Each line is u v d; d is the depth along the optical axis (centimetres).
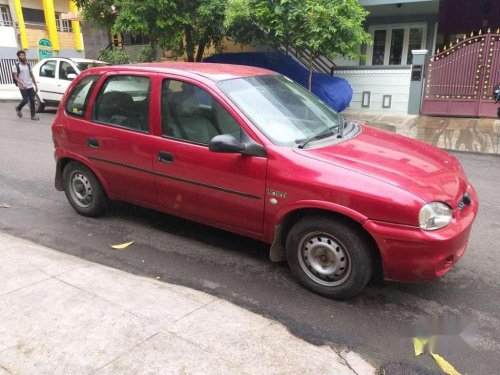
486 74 1235
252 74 451
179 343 280
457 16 1534
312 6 1067
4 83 2722
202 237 479
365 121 1248
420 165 364
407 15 1562
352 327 327
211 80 411
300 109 432
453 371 282
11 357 264
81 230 496
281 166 361
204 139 405
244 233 403
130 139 450
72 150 506
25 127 1170
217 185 397
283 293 372
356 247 340
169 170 427
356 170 341
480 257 439
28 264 379
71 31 3064
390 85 1359
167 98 430
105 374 252
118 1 1284
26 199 599
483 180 717
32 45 2784
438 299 366
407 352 301
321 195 342
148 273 403
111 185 488
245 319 311
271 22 1134
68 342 278
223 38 1495
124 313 309
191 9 1331
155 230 496
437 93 1304
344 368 275
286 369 263
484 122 1206
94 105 485
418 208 315
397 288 380
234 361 266
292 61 1362
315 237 359
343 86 1296
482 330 326
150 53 1631
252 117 388
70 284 347
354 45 1142
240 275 401
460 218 343
